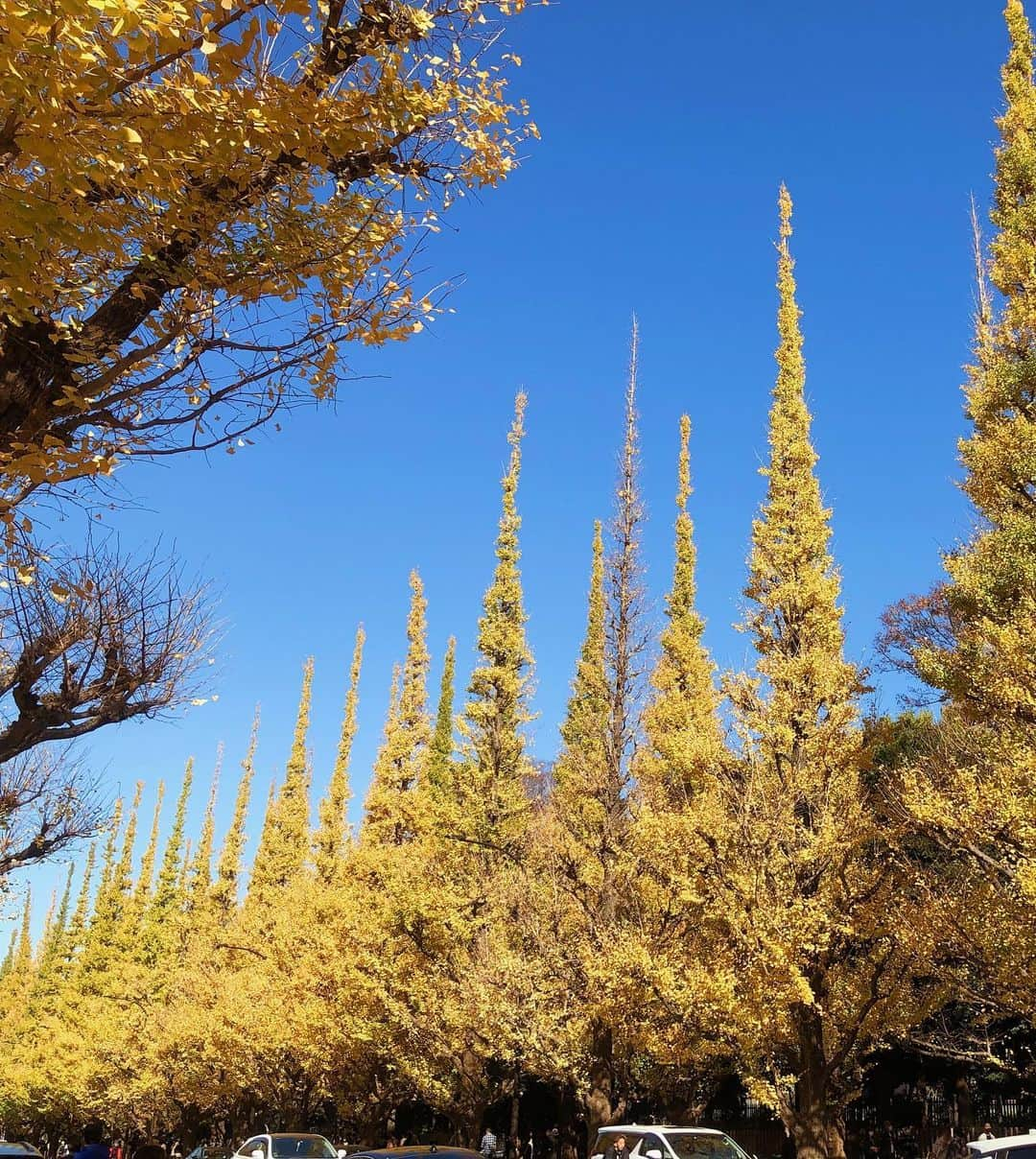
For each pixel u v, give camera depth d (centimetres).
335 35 581
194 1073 3719
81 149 475
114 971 5109
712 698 2023
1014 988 1273
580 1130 2659
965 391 1587
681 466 3072
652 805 1855
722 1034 1520
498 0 630
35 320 497
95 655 903
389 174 626
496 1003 1905
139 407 603
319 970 2575
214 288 579
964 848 1300
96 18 451
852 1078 1720
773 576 1725
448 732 4153
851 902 1475
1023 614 1323
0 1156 1814
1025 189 1597
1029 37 1736
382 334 627
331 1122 3778
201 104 510
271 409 620
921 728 2145
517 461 2639
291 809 4212
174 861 5453
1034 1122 2197
